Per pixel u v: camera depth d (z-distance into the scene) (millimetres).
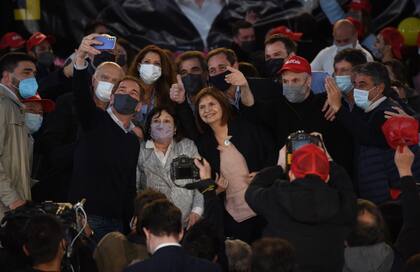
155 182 14102
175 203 13945
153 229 10367
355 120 14227
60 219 11359
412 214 11898
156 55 15133
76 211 11977
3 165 14117
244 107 14742
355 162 14734
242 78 14484
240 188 14211
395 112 14211
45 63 19188
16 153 14219
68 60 17047
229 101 14930
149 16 21156
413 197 11984
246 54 19828
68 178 15031
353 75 14617
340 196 11164
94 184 13719
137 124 14789
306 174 10977
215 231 11320
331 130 14766
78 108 13609
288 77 14602
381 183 14336
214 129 14352
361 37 20578
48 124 15492
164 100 15117
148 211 10438
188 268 10234
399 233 12336
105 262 12102
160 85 15188
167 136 14047
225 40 21297
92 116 13734
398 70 17578
